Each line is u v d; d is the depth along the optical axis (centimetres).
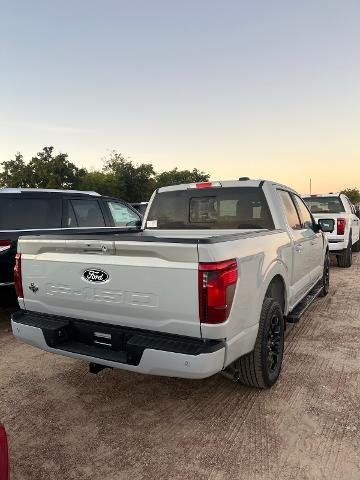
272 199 448
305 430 312
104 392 382
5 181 5247
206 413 341
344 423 321
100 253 307
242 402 357
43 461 283
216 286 270
